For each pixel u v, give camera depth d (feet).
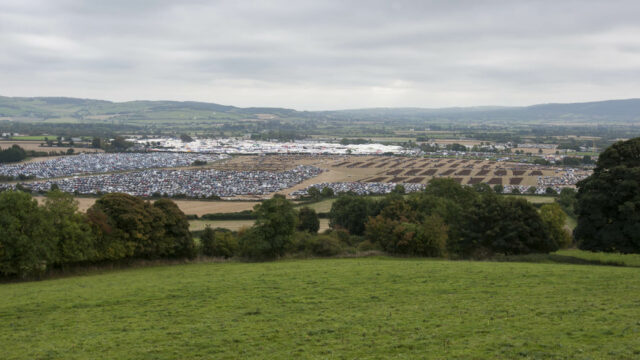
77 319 139.44
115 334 124.16
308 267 221.25
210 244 292.61
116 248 239.71
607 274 178.40
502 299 144.15
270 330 122.42
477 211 270.46
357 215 428.56
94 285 189.78
